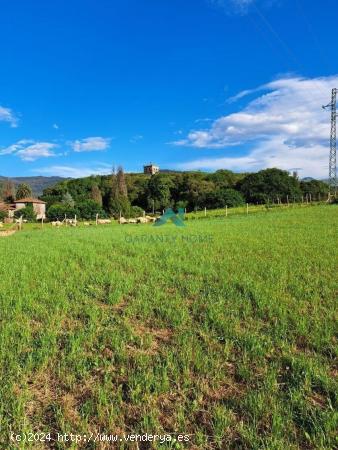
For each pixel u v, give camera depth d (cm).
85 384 508
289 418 424
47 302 862
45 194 10969
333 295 876
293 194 7981
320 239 1791
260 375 527
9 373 521
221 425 416
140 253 1531
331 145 6612
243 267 1184
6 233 3350
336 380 513
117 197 7788
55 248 1791
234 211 5084
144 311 777
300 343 632
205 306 812
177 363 548
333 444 392
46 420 439
